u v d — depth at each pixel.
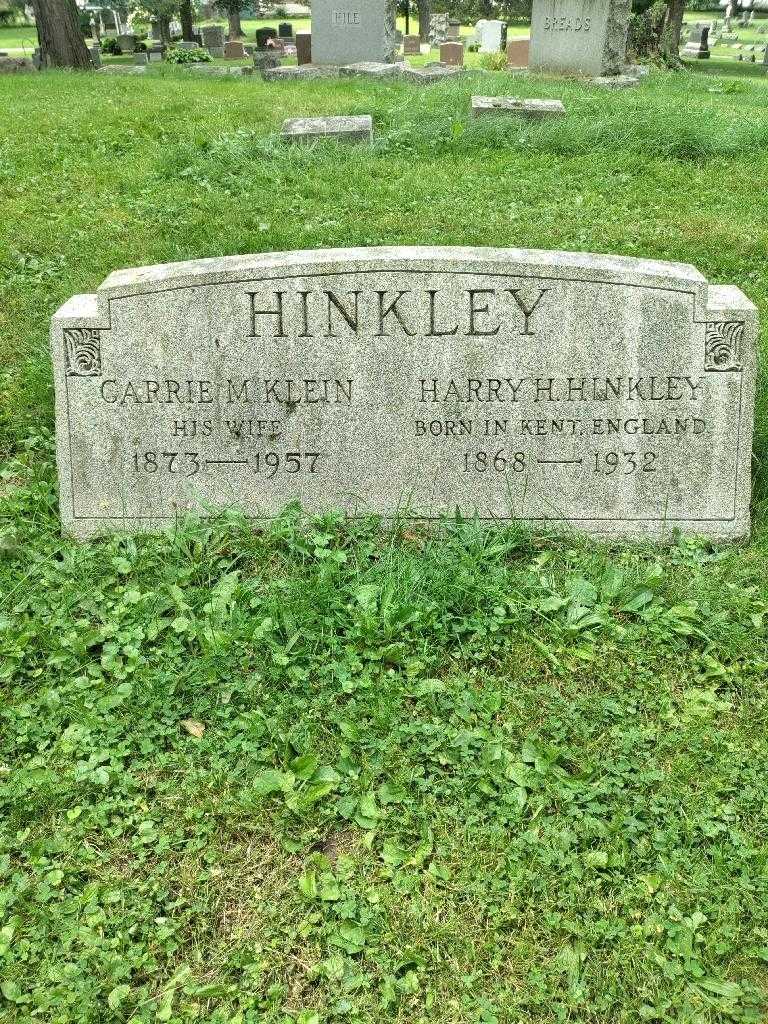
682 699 1.27
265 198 3.04
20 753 1.20
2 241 2.71
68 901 1.03
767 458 1.71
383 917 1.01
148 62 10.77
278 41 12.40
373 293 1.46
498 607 1.36
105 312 1.47
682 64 9.16
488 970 0.97
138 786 1.15
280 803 1.13
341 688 1.26
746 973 0.96
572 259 1.45
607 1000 0.94
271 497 1.56
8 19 19.50
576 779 1.14
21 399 1.96
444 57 9.54
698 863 1.06
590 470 1.53
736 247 2.71
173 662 1.30
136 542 1.54
